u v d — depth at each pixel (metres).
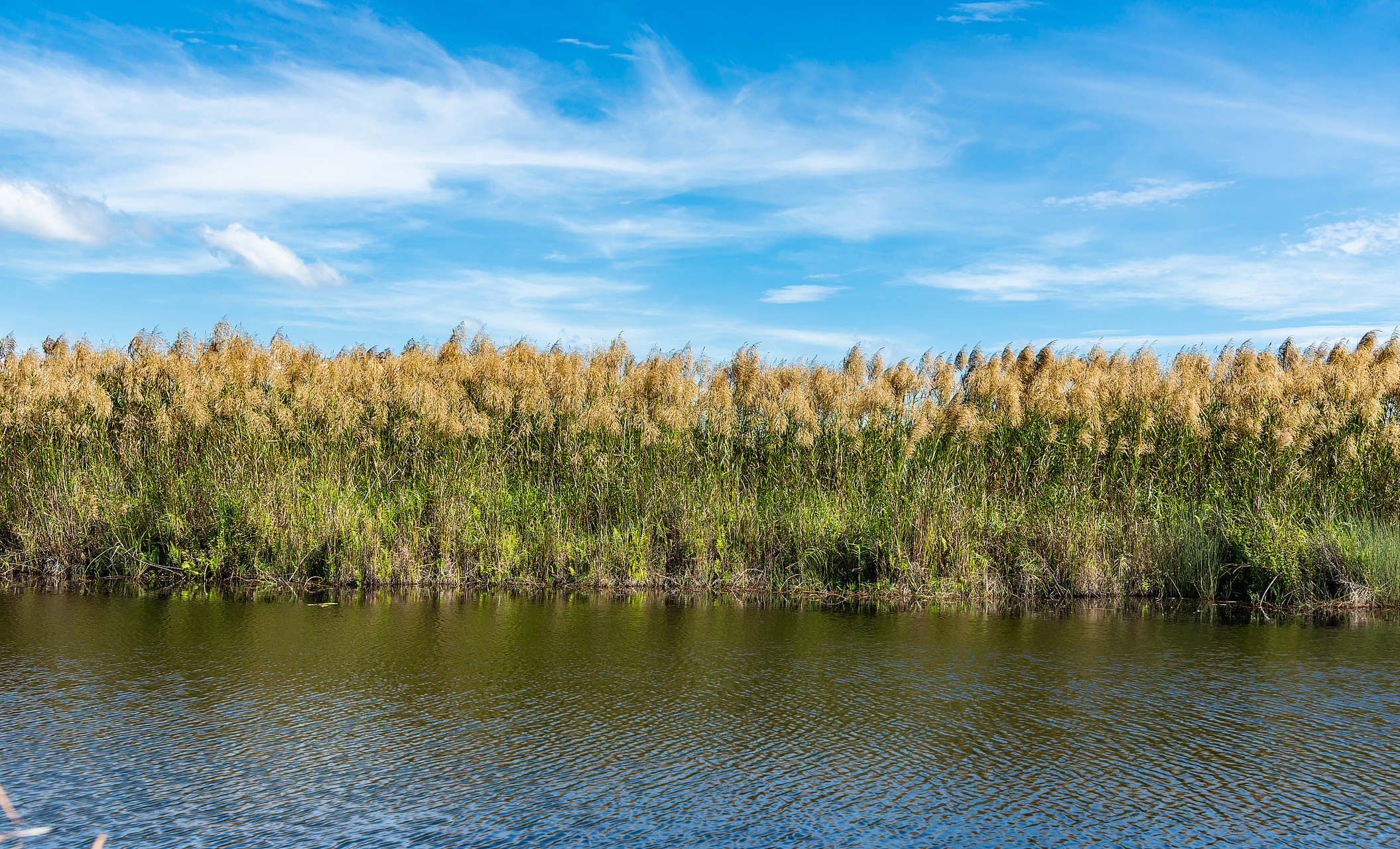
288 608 7.66
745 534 9.90
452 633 6.52
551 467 11.31
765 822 3.15
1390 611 8.40
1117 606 8.56
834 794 3.41
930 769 3.70
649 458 10.90
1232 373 13.01
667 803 3.31
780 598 8.77
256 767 3.62
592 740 4.01
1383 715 4.52
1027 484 11.24
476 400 12.73
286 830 3.03
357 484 11.02
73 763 3.64
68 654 5.63
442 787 3.43
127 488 10.83
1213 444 11.36
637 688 4.93
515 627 6.81
